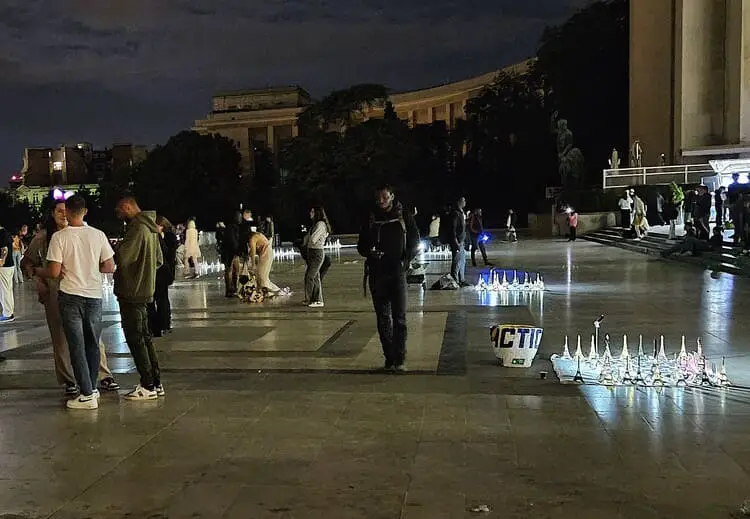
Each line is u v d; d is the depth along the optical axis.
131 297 6.89
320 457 5.33
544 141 59.59
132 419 6.39
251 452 5.46
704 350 8.91
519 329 8.15
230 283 15.83
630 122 50.97
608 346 8.80
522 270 20.02
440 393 7.08
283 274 21.64
